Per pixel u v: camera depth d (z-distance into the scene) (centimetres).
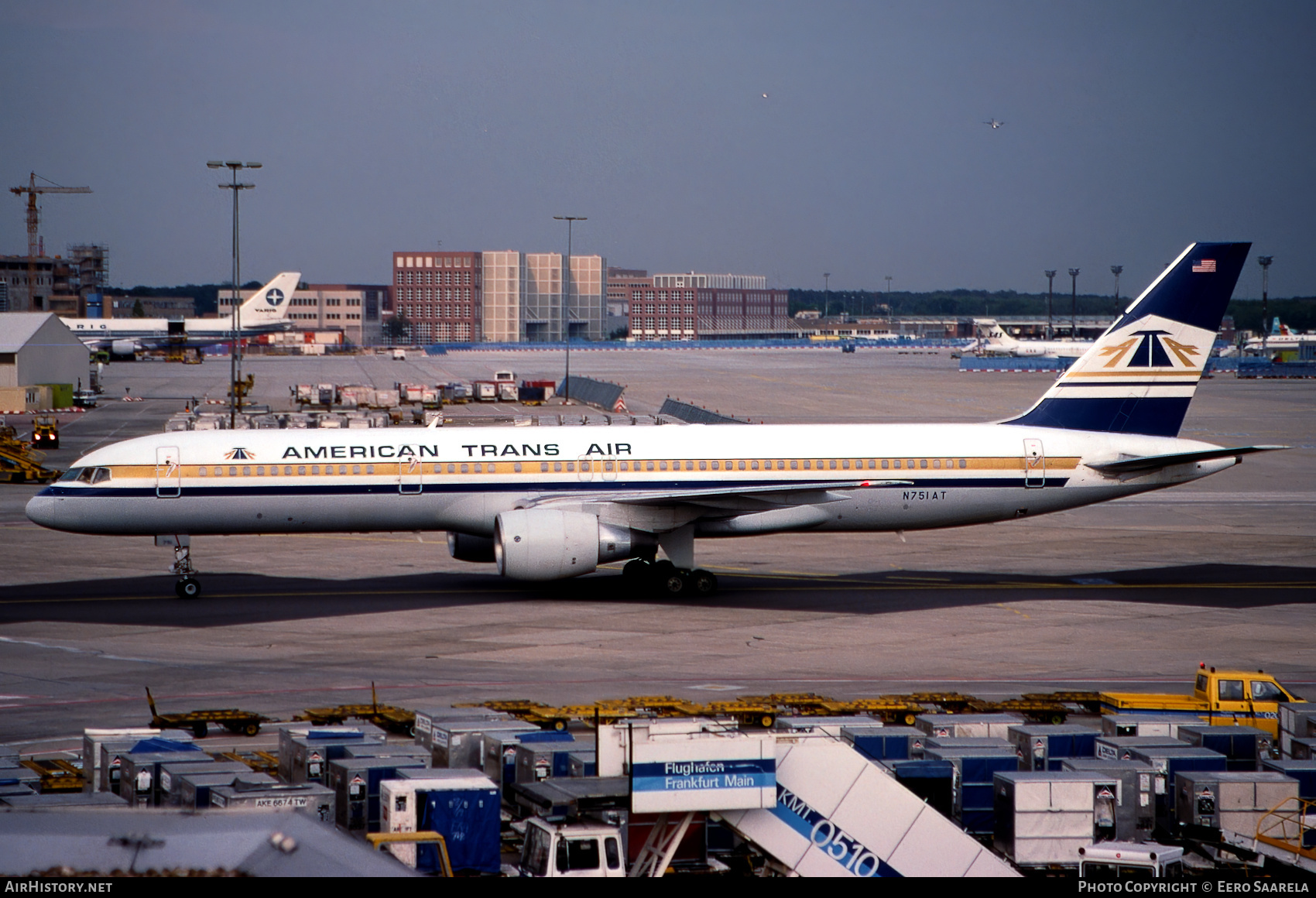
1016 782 8838
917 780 9281
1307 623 17175
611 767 8656
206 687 13525
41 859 3481
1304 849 8556
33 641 15775
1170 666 14762
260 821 3809
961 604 18462
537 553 17475
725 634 16338
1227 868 8462
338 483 18425
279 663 14650
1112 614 17762
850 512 19500
